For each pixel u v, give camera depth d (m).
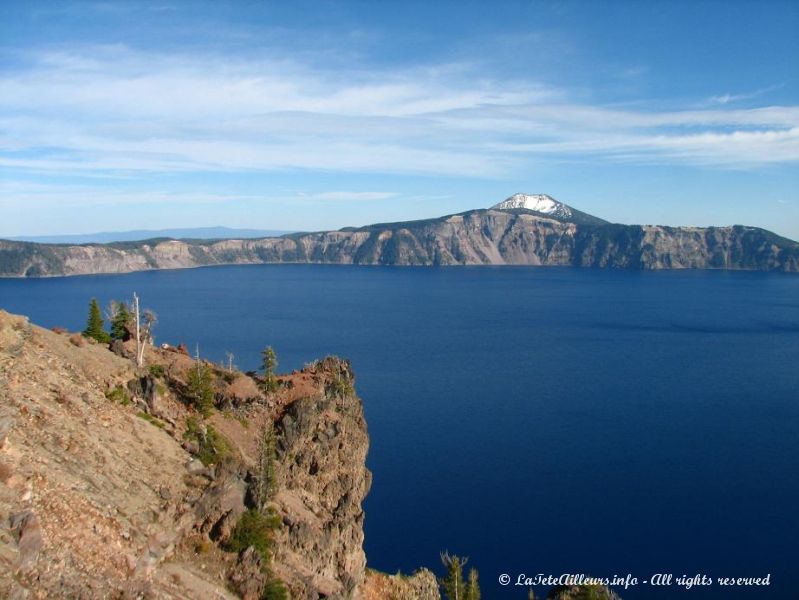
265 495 72.38
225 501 66.31
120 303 107.50
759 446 160.12
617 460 150.12
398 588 89.62
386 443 161.88
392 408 195.00
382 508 125.62
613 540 113.69
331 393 98.31
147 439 69.12
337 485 90.56
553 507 125.94
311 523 78.06
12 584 38.66
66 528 47.59
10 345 66.19
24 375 63.53
